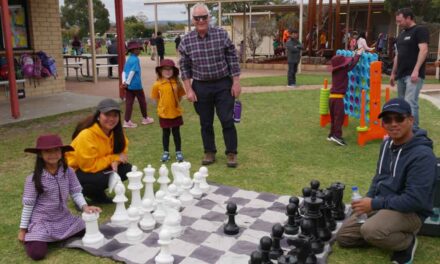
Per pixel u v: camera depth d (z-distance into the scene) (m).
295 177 5.32
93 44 14.29
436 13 19.14
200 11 5.30
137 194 4.17
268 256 3.12
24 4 10.92
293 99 11.10
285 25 25.36
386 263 3.36
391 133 3.23
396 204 3.20
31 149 3.43
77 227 3.72
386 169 3.47
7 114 9.10
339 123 6.78
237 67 5.58
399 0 19.48
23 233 3.54
